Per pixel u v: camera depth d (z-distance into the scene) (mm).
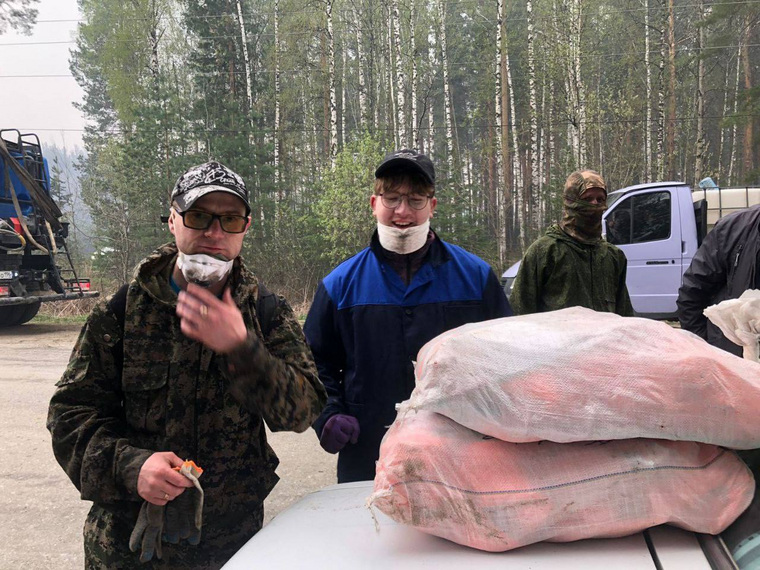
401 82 16266
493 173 23422
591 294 2982
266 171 16000
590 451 1025
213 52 18484
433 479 1017
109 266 15711
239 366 1191
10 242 9047
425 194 1943
